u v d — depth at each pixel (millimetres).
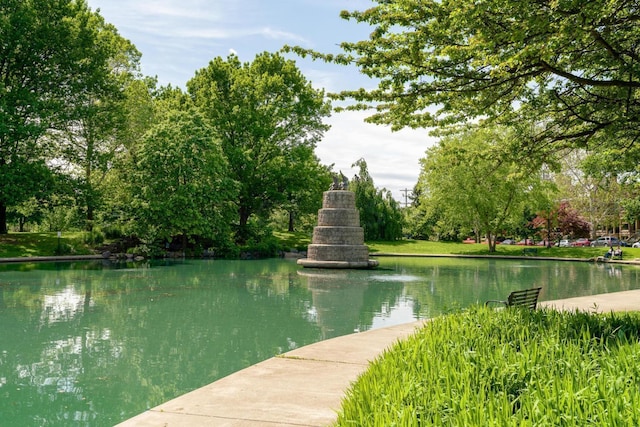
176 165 39812
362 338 10180
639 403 3594
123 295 19000
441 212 59156
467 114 11867
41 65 38281
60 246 38438
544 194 53094
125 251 41875
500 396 4184
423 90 10508
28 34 36688
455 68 10180
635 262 42000
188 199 40000
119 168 44062
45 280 23781
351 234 35031
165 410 5969
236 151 47500
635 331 7578
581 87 11906
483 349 5773
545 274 30906
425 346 6113
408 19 9672
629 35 10664
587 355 5406
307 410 5969
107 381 8531
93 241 40906
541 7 8602
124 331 12633
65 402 7469
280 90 50188
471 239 86312
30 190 36688
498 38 8555
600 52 10641
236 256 44750
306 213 59438
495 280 26656
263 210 56188
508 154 13469
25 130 34781
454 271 32844
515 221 56312
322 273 29906
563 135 13180
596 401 3723
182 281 24109
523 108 12695
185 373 9016
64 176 39469
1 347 10906
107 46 40688
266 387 6902
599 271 33750
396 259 47688
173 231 40969
